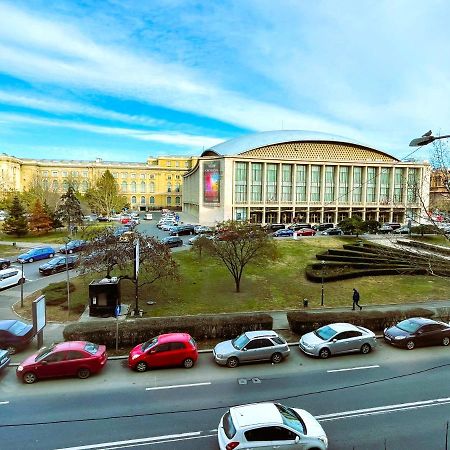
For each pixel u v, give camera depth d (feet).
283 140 258.57
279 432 31.63
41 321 59.41
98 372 51.26
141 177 440.04
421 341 60.18
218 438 33.55
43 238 184.24
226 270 115.03
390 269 110.11
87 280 102.68
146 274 102.47
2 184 303.68
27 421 39.42
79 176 387.96
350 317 66.85
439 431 37.32
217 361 53.11
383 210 271.69
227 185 241.76
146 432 37.52
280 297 88.63
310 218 262.88
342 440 35.68
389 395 44.73
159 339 53.78
